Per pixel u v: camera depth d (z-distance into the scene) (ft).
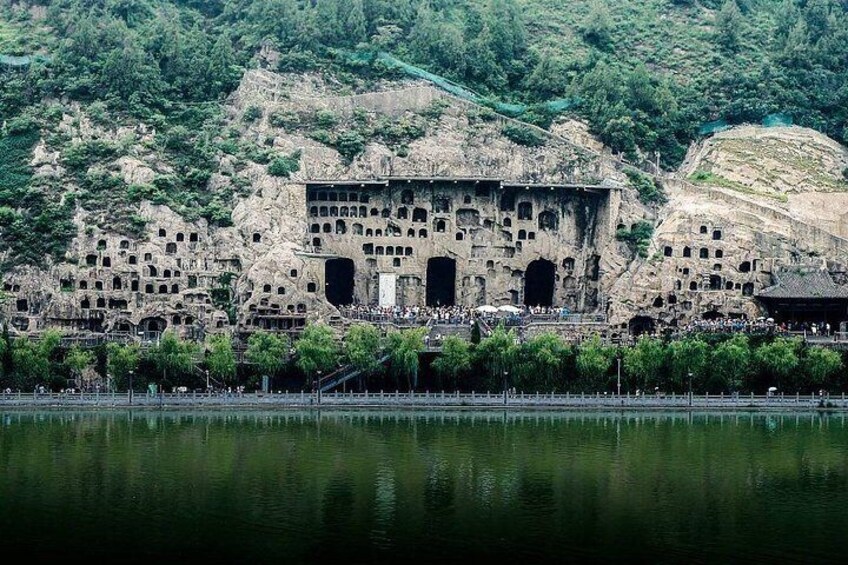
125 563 417.69
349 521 465.88
